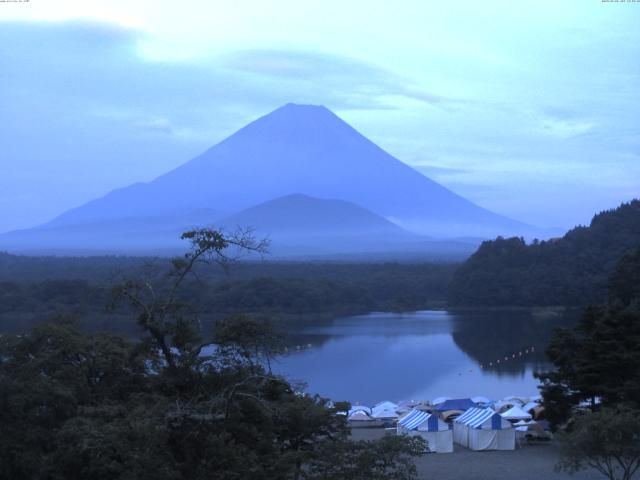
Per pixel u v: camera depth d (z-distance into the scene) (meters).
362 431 65.38
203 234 34.03
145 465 28.48
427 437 57.06
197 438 30.86
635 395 53.19
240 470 29.81
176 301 34.44
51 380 35.50
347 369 111.06
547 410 59.06
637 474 47.94
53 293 140.12
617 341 55.75
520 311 189.62
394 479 33.53
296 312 174.38
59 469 31.38
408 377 104.69
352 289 198.62
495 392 93.88
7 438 32.53
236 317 33.78
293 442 37.19
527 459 54.44
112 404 36.28
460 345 135.25
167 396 33.03
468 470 50.88
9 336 39.78
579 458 41.38
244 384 32.91
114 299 34.62
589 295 181.00
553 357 59.69
